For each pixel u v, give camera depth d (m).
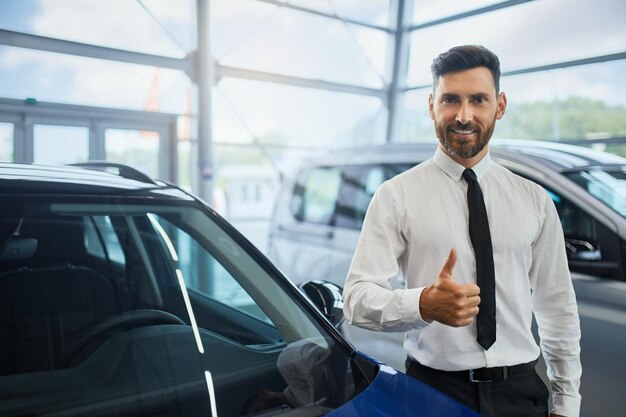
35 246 1.19
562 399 1.37
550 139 7.55
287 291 1.35
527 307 1.33
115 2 6.46
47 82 6.06
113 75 6.48
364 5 8.70
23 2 5.86
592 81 7.07
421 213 1.31
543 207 1.34
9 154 5.69
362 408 1.00
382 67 9.06
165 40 6.93
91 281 1.23
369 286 1.26
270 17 7.84
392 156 3.07
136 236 1.47
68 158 6.03
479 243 1.27
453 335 1.29
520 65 7.79
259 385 1.04
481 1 7.93
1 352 1.00
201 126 6.71
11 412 0.89
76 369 1.00
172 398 0.98
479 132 1.25
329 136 8.66
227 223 1.51
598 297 2.02
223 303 1.39
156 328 1.16
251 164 11.39
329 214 3.28
